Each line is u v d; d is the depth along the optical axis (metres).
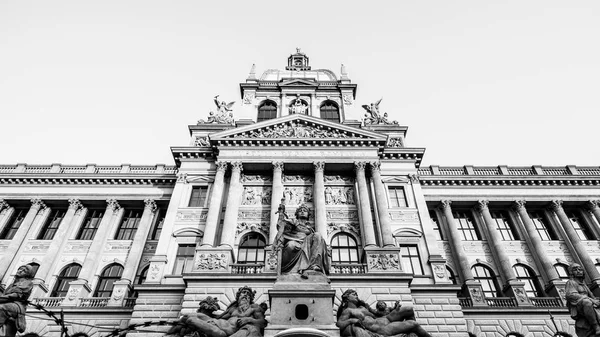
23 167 43.94
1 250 38.56
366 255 31.12
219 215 34.88
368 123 44.66
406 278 29.08
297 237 12.45
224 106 46.25
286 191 37.16
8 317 11.63
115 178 42.56
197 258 30.72
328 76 51.53
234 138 38.66
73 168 44.50
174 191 37.38
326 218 35.16
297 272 11.47
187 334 11.78
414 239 34.53
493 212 42.94
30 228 39.91
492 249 38.91
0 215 41.03
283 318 10.29
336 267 30.52
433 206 42.12
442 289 30.41
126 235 40.53
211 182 38.09
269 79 50.84
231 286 28.77
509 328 32.16
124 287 34.25
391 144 41.84
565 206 42.91
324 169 38.12
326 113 45.94
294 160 37.84
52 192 41.91
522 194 42.31
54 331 31.75
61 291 36.06
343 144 38.91
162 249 33.28
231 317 11.86
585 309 11.34
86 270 36.12
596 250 39.47
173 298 29.72
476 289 34.28
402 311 11.64
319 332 9.48
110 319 32.09
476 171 44.62
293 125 40.31
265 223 34.84
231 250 31.62
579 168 45.00
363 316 10.83
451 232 39.47
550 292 35.66
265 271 29.67
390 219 35.81
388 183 38.47
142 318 28.78
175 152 39.56
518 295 34.25
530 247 39.25
